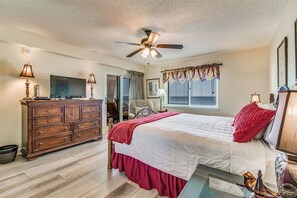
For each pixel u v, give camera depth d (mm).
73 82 3561
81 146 3393
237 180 1199
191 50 3814
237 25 2479
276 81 2721
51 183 1995
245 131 1462
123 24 2447
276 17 2223
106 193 1811
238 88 3885
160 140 1785
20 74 2832
